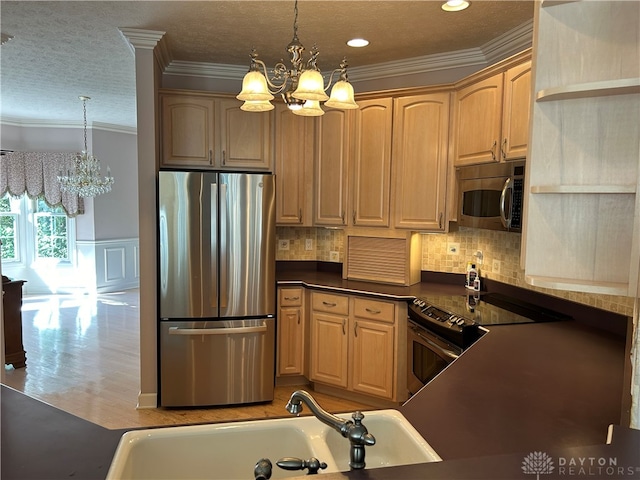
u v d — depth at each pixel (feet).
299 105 7.30
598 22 4.42
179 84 13.21
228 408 11.48
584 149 4.52
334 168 12.60
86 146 21.91
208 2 8.93
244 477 4.45
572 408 4.76
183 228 10.91
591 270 4.59
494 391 5.23
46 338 16.85
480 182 10.04
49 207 23.82
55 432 4.16
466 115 10.57
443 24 9.97
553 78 4.56
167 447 4.24
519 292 10.39
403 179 11.76
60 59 12.82
